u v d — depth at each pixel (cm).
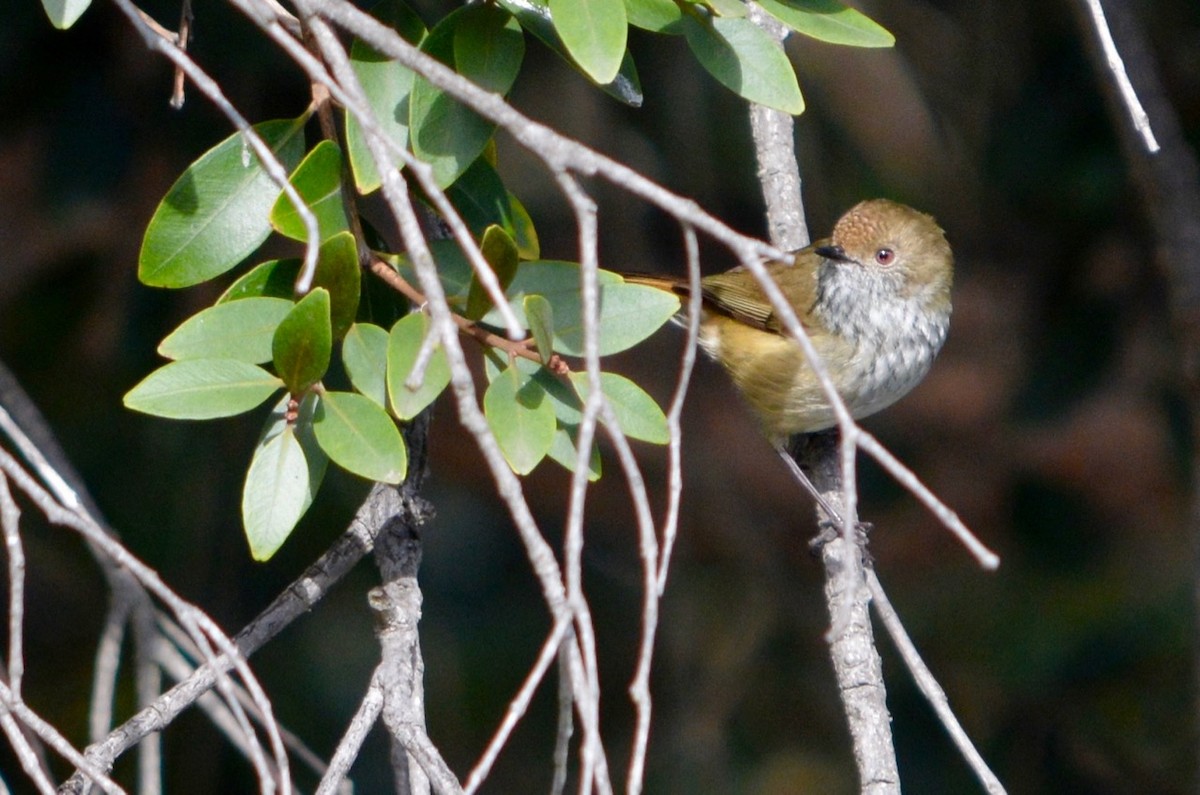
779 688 1232
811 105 1130
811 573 1352
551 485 1307
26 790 1005
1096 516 1301
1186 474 1185
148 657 711
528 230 609
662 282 1000
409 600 585
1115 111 1059
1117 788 1166
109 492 1013
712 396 1355
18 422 763
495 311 528
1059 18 1128
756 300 966
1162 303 1171
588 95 1068
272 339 511
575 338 531
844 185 1145
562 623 398
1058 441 1323
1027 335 1220
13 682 461
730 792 1172
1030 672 1205
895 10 1152
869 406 985
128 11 458
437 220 636
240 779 1066
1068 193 1146
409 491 609
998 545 1320
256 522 493
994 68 1154
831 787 1177
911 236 949
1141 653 1202
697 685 1220
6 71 946
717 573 1281
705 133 1098
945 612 1267
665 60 1091
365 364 525
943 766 1191
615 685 1248
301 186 538
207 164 543
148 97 955
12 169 980
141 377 1007
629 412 532
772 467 1386
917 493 411
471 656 1213
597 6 480
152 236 537
